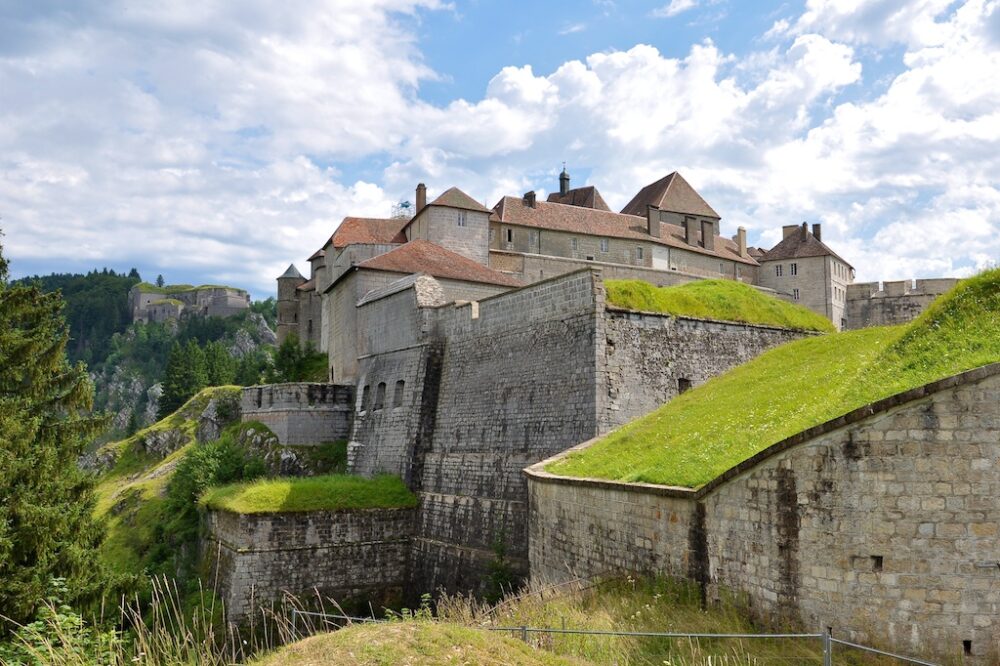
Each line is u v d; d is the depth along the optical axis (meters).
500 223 63.16
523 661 11.26
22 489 22.61
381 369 38.25
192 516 39.09
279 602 29.53
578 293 26.66
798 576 12.49
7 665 11.80
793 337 31.48
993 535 11.02
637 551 16.31
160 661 12.63
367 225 66.19
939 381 11.45
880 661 11.23
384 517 31.80
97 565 26.28
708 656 11.36
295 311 79.50
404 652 11.02
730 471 13.75
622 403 25.56
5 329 28.25
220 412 54.41
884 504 11.71
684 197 79.62
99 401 189.38
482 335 31.52
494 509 27.84
